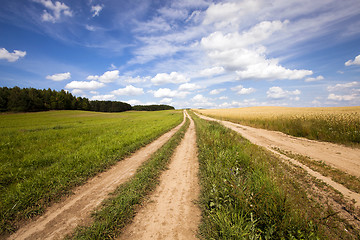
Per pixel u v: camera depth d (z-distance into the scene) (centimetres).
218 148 659
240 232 222
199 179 469
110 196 377
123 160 662
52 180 430
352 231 252
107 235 254
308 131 1192
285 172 475
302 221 226
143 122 2405
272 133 1391
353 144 876
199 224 281
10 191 367
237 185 311
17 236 259
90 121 2859
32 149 755
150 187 416
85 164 551
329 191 385
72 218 301
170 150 794
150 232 263
